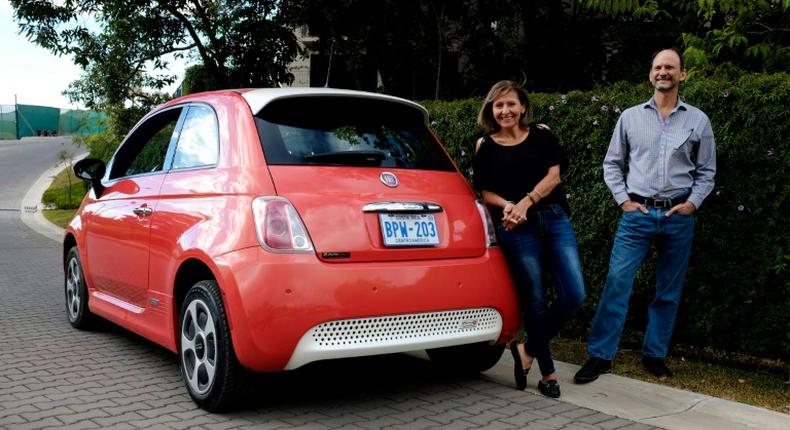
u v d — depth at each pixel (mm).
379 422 3740
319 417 3818
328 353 3559
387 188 3922
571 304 4121
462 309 3926
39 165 35844
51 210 23062
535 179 4289
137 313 4734
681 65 4367
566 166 4367
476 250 4094
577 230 5344
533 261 4203
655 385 4430
